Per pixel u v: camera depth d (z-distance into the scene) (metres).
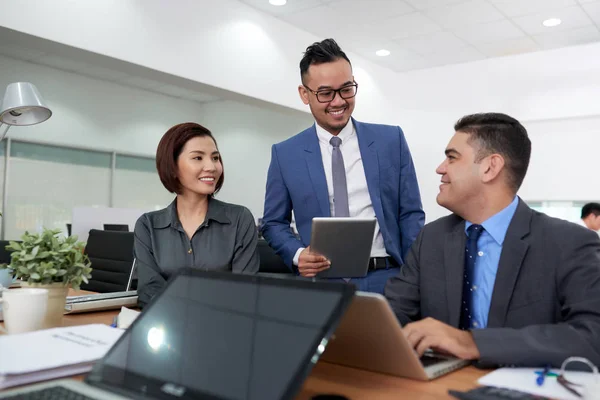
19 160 6.93
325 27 5.83
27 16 3.69
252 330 0.75
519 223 1.24
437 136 7.14
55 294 1.32
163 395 0.73
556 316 1.17
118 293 1.80
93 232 2.72
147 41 4.45
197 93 8.51
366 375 0.94
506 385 0.86
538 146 6.57
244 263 1.91
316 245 1.68
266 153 8.41
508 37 6.02
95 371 0.82
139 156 8.30
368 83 6.85
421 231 1.49
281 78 5.64
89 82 7.61
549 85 6.39
